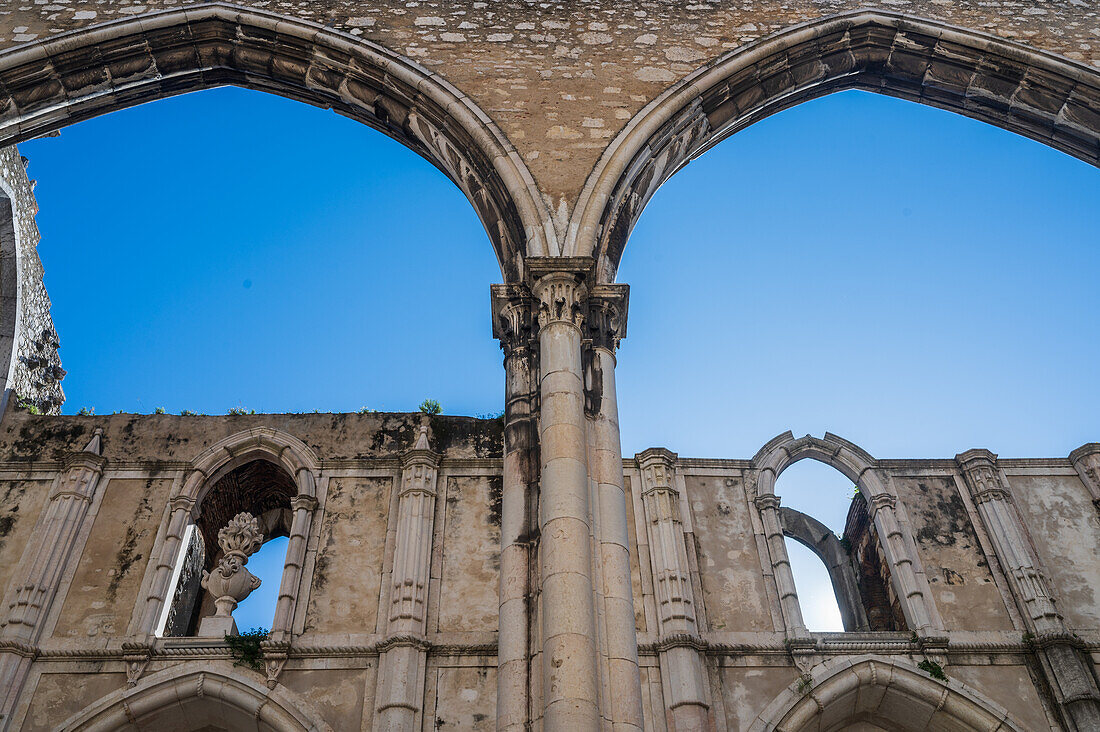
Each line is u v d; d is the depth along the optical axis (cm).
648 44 1592
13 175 2223
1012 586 1808
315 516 1875
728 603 1786
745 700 1664
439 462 1938
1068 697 1650
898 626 1875
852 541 2108
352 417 2027
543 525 1017
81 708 1616
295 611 1738
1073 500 1941
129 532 1845
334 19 1609
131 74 1593
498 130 1434
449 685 1650
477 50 1568
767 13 1653
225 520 2144
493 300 1258
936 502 1939
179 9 1588
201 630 1725
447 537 1841
